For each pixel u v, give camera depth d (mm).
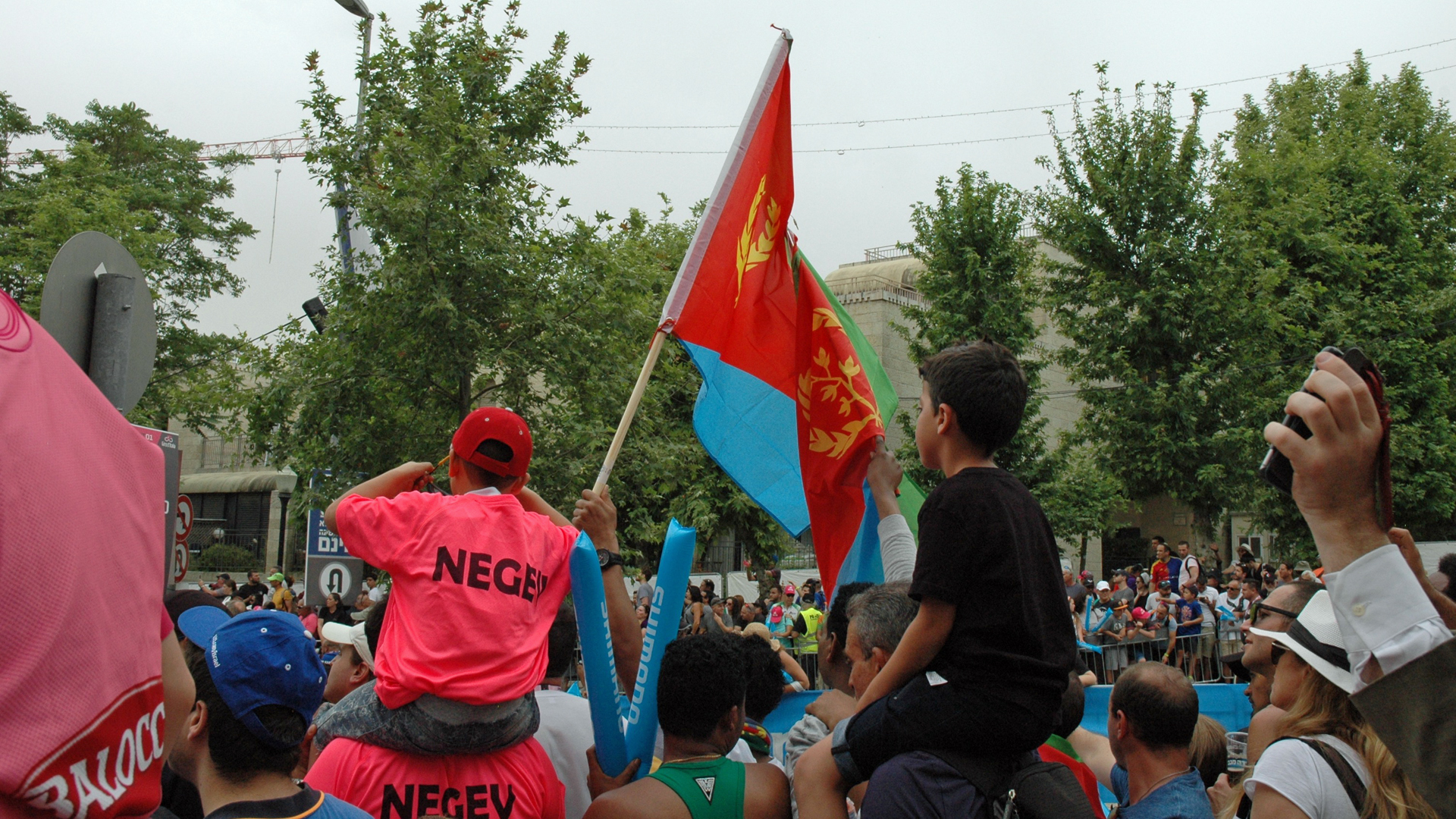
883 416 5016
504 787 2803
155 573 1537
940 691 2465
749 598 23766
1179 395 19953
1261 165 24891
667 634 3018
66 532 1343
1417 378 23297
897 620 3033
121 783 1422
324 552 10922
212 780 2338
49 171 25797
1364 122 27938
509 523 2939
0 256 22047
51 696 1308
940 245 21078
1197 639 13219
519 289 12133
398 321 11578
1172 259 20547
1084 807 2582
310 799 2369
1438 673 1461
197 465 34125
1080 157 21609
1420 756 1456
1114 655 12539
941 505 2564
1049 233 21891
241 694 2301
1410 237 24844
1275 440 1569
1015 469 21078
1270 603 3232
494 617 2746
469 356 11641
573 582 2713
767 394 4785
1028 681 2451
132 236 22422
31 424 1325
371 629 3916
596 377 12523
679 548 2992
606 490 3521
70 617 1338
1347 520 1530
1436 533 24703
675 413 21766
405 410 12305
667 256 22703
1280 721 2512
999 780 2461
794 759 3551
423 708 2672
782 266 4957
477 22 12797
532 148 12773
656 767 3732
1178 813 3148
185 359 26547
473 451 3102
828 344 4762
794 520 4695
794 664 7414
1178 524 32656
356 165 11938
